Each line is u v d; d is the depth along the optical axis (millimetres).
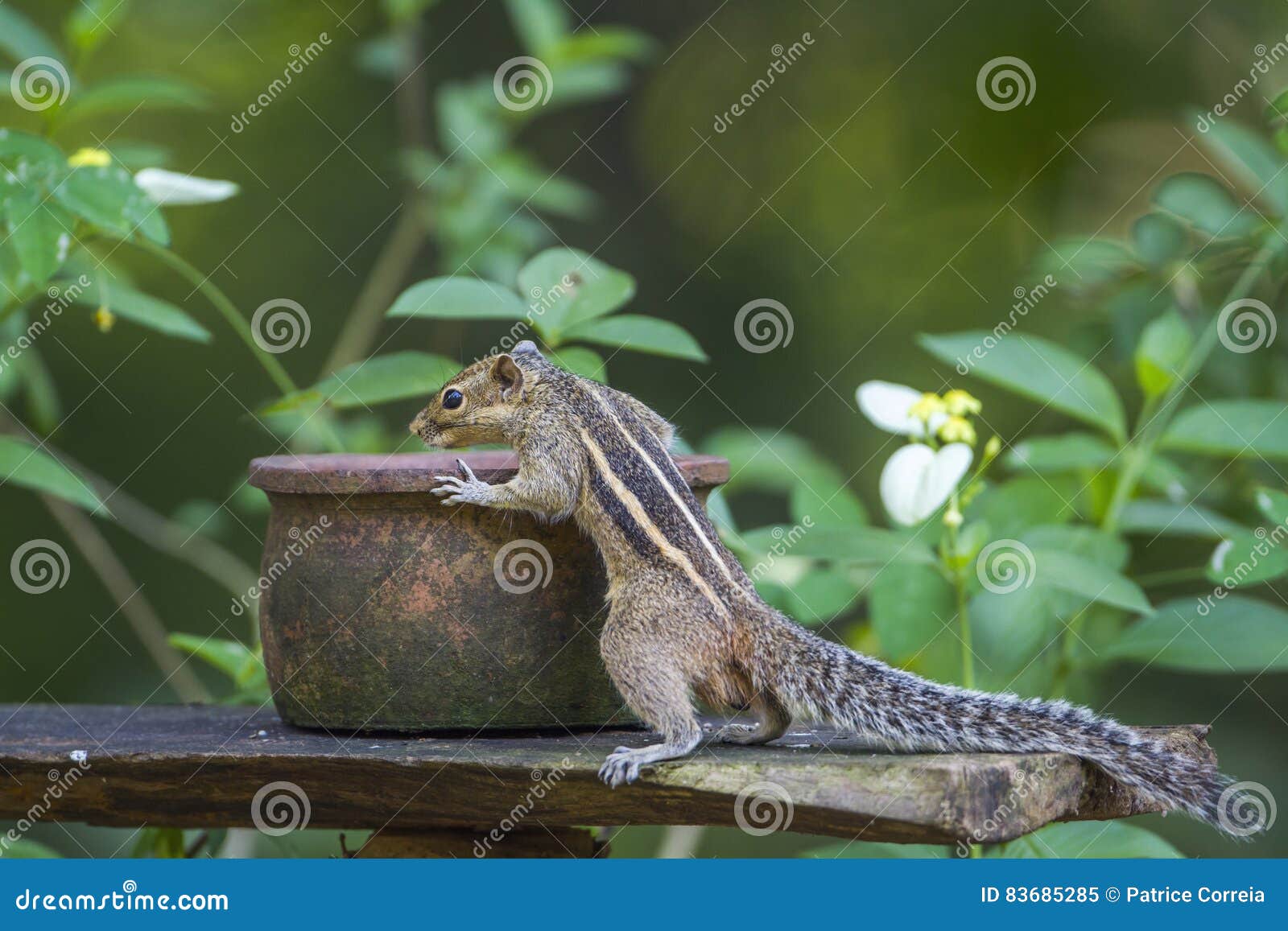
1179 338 5297
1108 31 8750
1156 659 4641
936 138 9117
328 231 8883
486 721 3949
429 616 3900
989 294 8852
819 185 9383
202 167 8828
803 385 8945
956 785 3076
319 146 8977
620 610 3768
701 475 4156
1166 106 8719
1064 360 5191
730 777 3342
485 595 3914
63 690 8141
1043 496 5316
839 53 9453
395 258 7410
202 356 8625
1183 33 8594
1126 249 6164
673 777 3402
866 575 5184
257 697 5137
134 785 3811
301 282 8797
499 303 4539
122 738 4109
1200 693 7621
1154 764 3385
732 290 9242
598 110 9508
